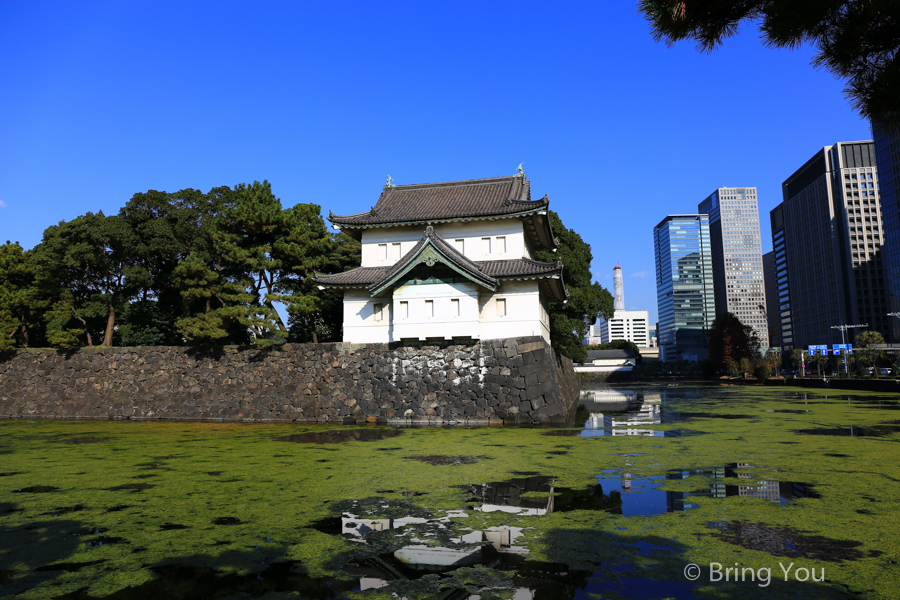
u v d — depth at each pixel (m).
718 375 105.69
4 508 9.79
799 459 13.37
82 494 10.88
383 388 26.77
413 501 9.93
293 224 31.56
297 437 20.16
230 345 30.11
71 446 18.20
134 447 17.78
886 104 5.43
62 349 32.38
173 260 34.19
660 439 17.52
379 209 31.23
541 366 25.25
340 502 9.95
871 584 5.83
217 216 32.25
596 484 11.08
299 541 7.72
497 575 6.31
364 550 7.31
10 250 34.88
